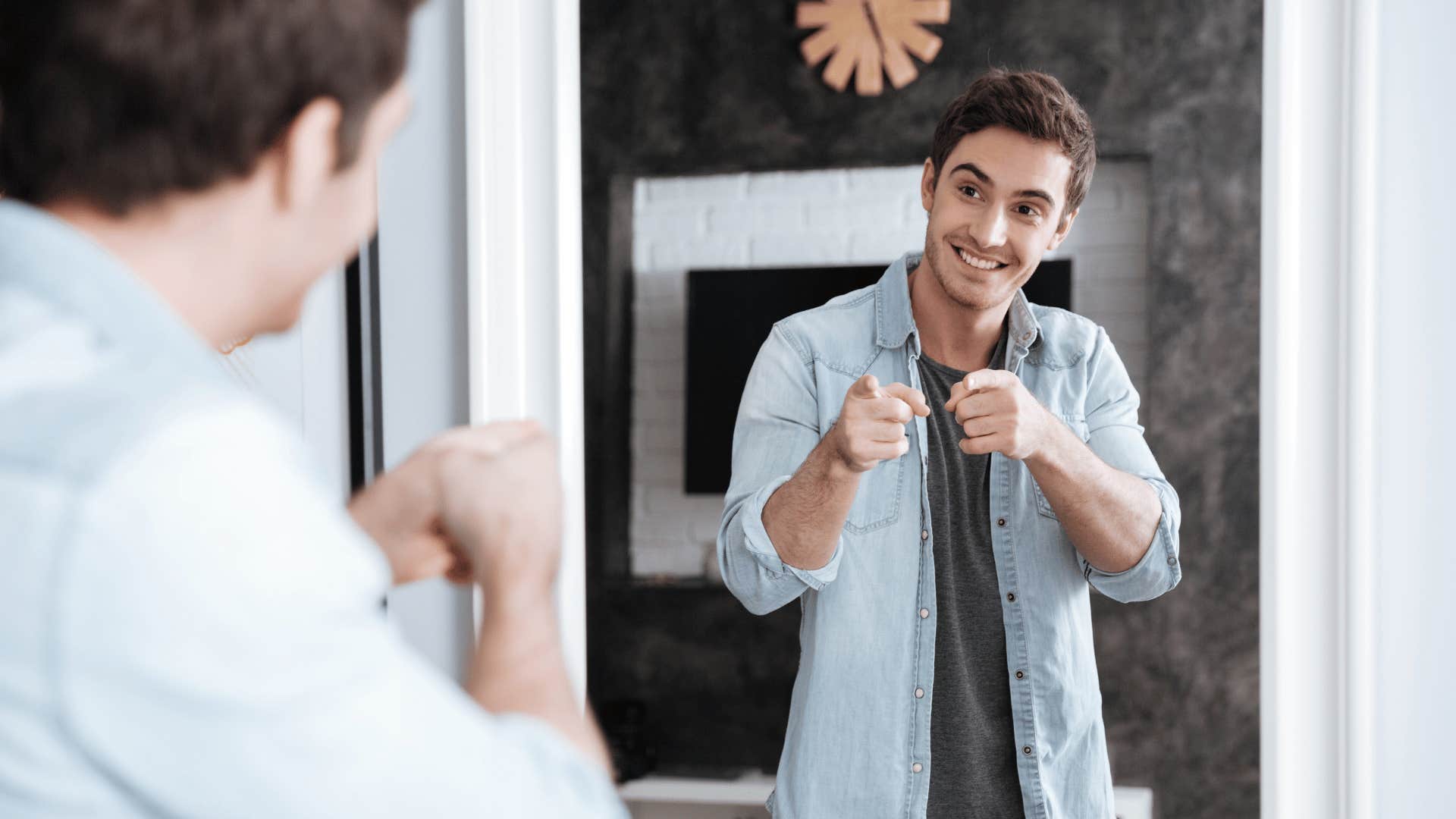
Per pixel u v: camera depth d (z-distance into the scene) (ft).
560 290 4.99
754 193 9.05
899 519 4.25
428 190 5.13
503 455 1.57
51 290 1.21
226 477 1.13
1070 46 8.11
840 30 8.53
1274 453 4.60
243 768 1.08
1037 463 3.76
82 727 1.06
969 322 4.43
